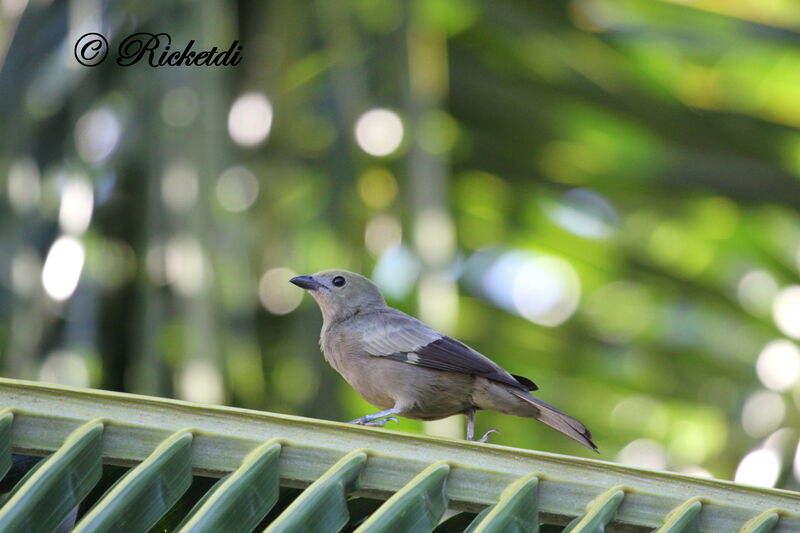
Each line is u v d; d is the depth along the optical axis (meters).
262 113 13.47
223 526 5.39
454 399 10.62
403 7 12.94
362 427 6.00
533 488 5.93
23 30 12.28
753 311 15.64
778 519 6.03
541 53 14.39
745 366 15.57
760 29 13.72
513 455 6.07
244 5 13.58
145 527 5.37
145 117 12.10
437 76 13.91
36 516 5.30
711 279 15.77
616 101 14.34
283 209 13.63
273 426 5.91
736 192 14.23
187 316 11.22
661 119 14.30
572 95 14.45
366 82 13.00
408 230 12.17
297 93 13.65
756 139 14.19
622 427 16.20
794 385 15.04
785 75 13.85
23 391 5.73
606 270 16.00
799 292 15.50
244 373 12.84
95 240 12.36
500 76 14.61
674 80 14.18
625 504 6.05
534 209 15.55
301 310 13.85
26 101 12.24
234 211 12.02
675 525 5.88
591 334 16.03
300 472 5.86
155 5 12.40
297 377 13.68
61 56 12.42
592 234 15.69
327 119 13.65
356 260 13.38
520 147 14.98
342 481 5.68
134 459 5.72
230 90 13.41
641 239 15.62
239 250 11.81
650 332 15.91
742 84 14.05
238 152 13.36
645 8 14.01
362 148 13.06
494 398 10.41
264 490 5.61
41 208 12.26
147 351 11.59
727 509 6.07
